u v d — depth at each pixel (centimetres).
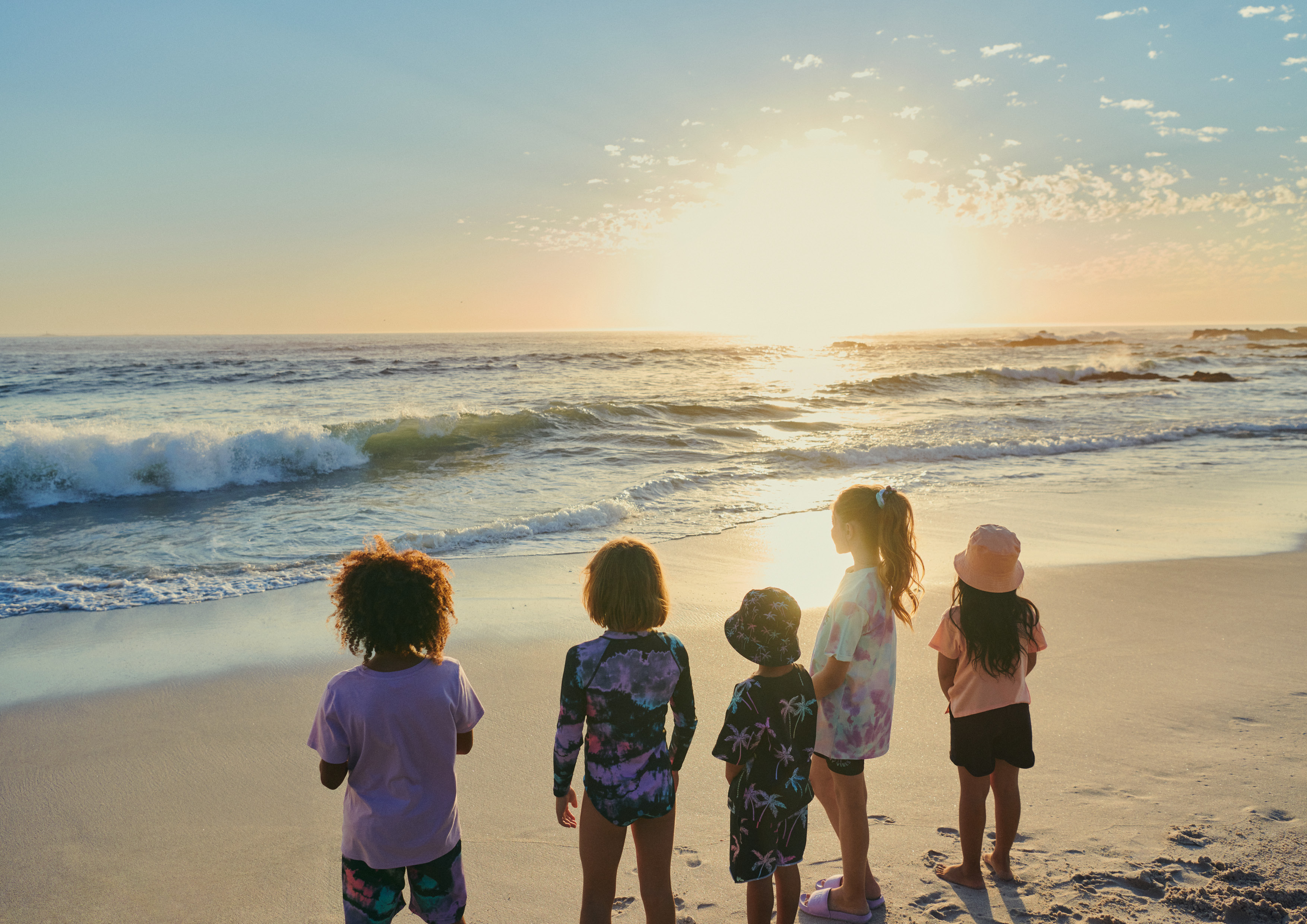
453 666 222
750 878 236
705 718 434
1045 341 11112
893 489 273
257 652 556
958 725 280
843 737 263
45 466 1163
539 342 12025
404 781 208
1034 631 276
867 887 269
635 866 301
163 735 427
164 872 304
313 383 3494
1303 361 5159
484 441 1716
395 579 210
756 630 229
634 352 7250
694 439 1761
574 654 228
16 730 433
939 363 5497
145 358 5812
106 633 596
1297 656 509
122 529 976
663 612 232
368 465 1457
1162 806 330
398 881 214
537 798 355
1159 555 786
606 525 974
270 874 303
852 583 264
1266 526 916
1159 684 465
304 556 841
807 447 1584
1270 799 333
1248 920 257
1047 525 934
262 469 1332
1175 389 3131
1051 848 301
